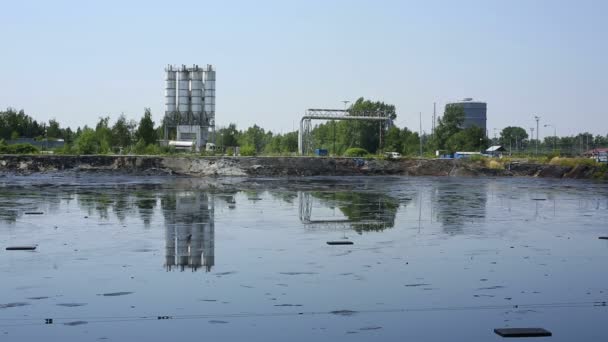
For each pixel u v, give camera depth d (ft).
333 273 68.39
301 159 282.77
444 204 144.46
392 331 48.93
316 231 99.60
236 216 117.80
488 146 496.64
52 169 264.52
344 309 54.65
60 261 73.87
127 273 67.67
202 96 354.74
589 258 78.69
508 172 285.43
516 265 73.77
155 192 170.30
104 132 365.40
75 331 48.32
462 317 52.75
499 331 48.75
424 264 73.67
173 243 86.79
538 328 49.67
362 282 64.39
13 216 114.62
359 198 158.20
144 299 57.31
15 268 69.87
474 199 158.30
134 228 100.78
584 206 143.02
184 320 51.13
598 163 268.41
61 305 55.31
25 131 530.68
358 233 97.96
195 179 237.45
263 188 191.52
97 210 124.57
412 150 451.53
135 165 269.03
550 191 189.06
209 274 67.46
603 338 47.88
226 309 54.39
